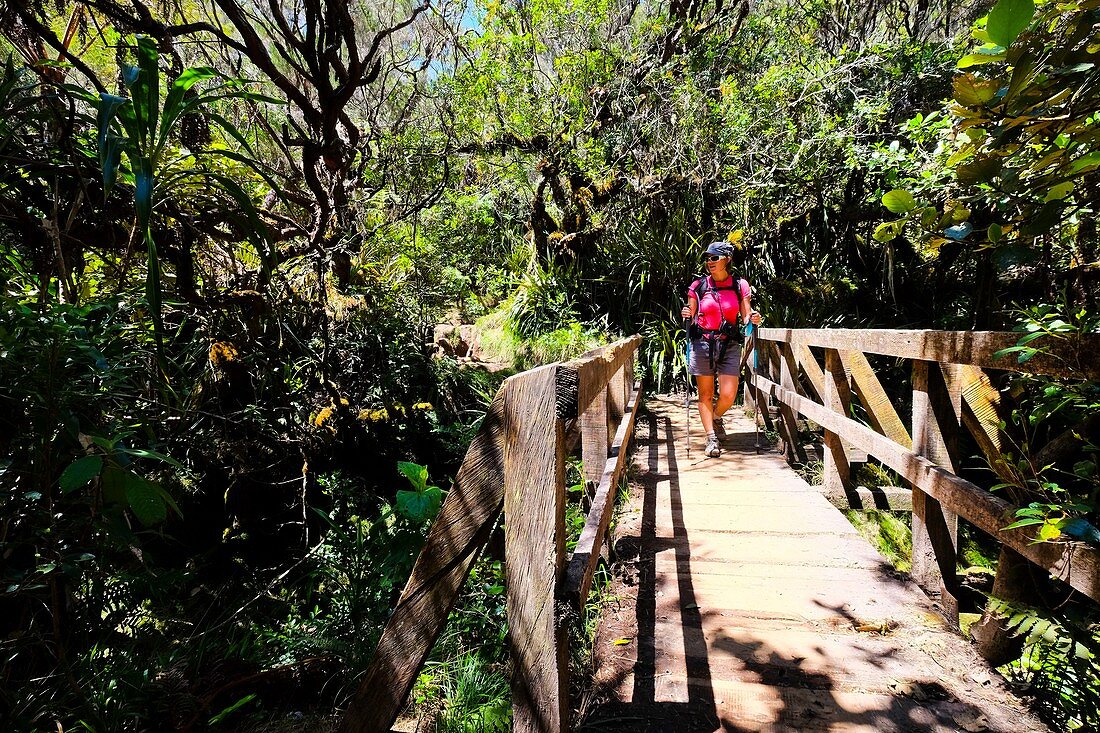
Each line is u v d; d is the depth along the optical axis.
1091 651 1.97
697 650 2.44
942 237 2.10
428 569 1.78
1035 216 1.80
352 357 5.23
